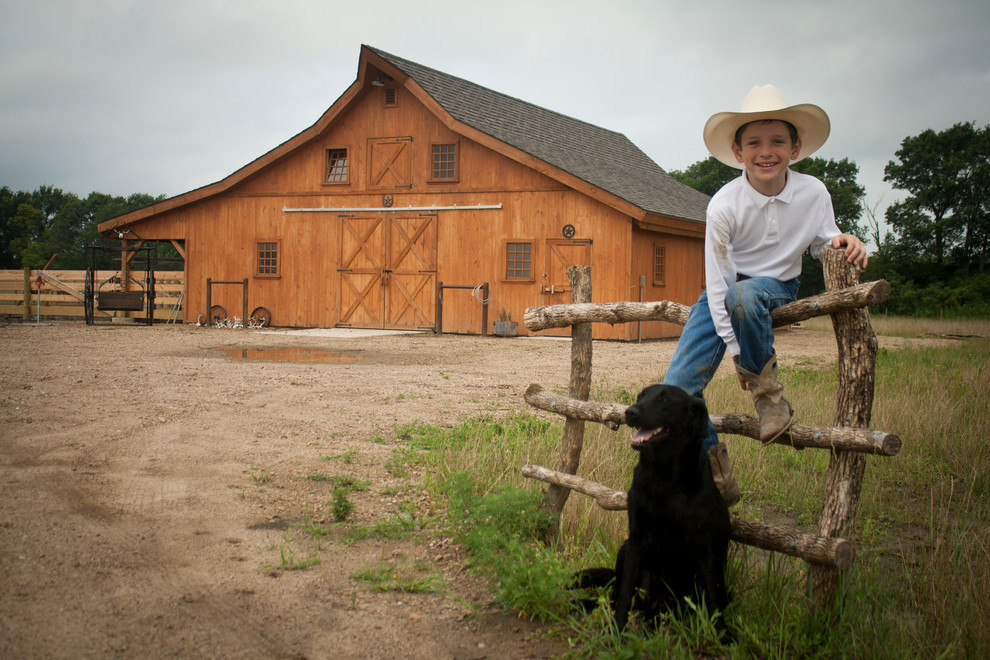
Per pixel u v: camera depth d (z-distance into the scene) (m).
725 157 3.70
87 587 3.65
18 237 83.94
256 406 8.44
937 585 3.77
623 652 2.91
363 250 21.28
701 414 3.14
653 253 19.94
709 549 3.24
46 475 5.51
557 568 3.67
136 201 84.56
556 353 15.14
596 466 5.62
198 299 22.88
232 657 3.08
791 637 3.20
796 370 12.25
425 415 8.20
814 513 5.27
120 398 8.60
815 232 3.50
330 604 3.63
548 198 19.31
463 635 3.38
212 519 4.77
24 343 14.95
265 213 22.17
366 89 20.83
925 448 6.77
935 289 41.09
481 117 21.11
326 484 5.62
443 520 4.86
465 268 20.27
